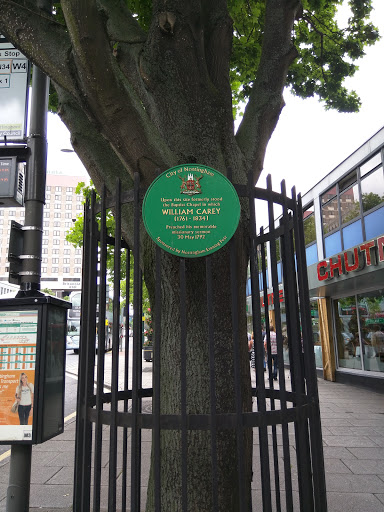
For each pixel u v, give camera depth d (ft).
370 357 36.27
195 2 10.25
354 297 39.06
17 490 10.64
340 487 14.10
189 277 8.86
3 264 336.08
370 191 35.27
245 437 8.89
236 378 7.29
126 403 10.80
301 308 9.09
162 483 8.55
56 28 8.66
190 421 7.26
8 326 10.93
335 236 41.39
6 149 12.44
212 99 10.28
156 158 8.40
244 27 22.48
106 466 17.25
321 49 22.62
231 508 8.30
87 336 8.91
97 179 10.27
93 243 9.25
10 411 10.64
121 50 10.73
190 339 8.79
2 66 13.12
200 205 7.80
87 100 8.21
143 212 7.73
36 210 12.26
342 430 21.91
